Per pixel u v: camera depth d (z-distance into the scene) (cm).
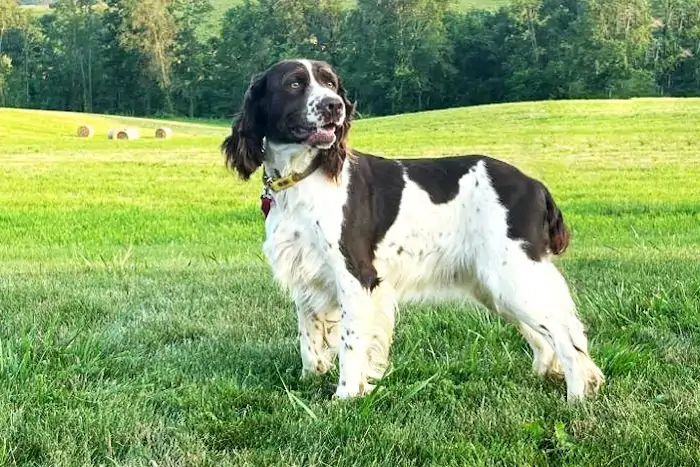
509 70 7238
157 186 1866
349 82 7338
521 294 423
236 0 10912
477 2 9619
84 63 7856
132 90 7925
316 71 431
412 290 451
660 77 7031
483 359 486
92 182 1931
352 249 424
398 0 7044
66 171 2153
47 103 7888
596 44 6619
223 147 454
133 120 5356
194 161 2384
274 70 431
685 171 1941
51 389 417
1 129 3947
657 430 369
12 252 1070
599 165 2092
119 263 890
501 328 533
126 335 544
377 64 7175
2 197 1692
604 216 1330
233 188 1825
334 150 422
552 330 425
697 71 6938
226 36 7919
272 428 382
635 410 393
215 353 509
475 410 404
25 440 362
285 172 427
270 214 441
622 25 6700
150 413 395
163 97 7869
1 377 430
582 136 2852
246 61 7800
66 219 1416
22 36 7925
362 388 434
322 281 438
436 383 441
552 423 390
